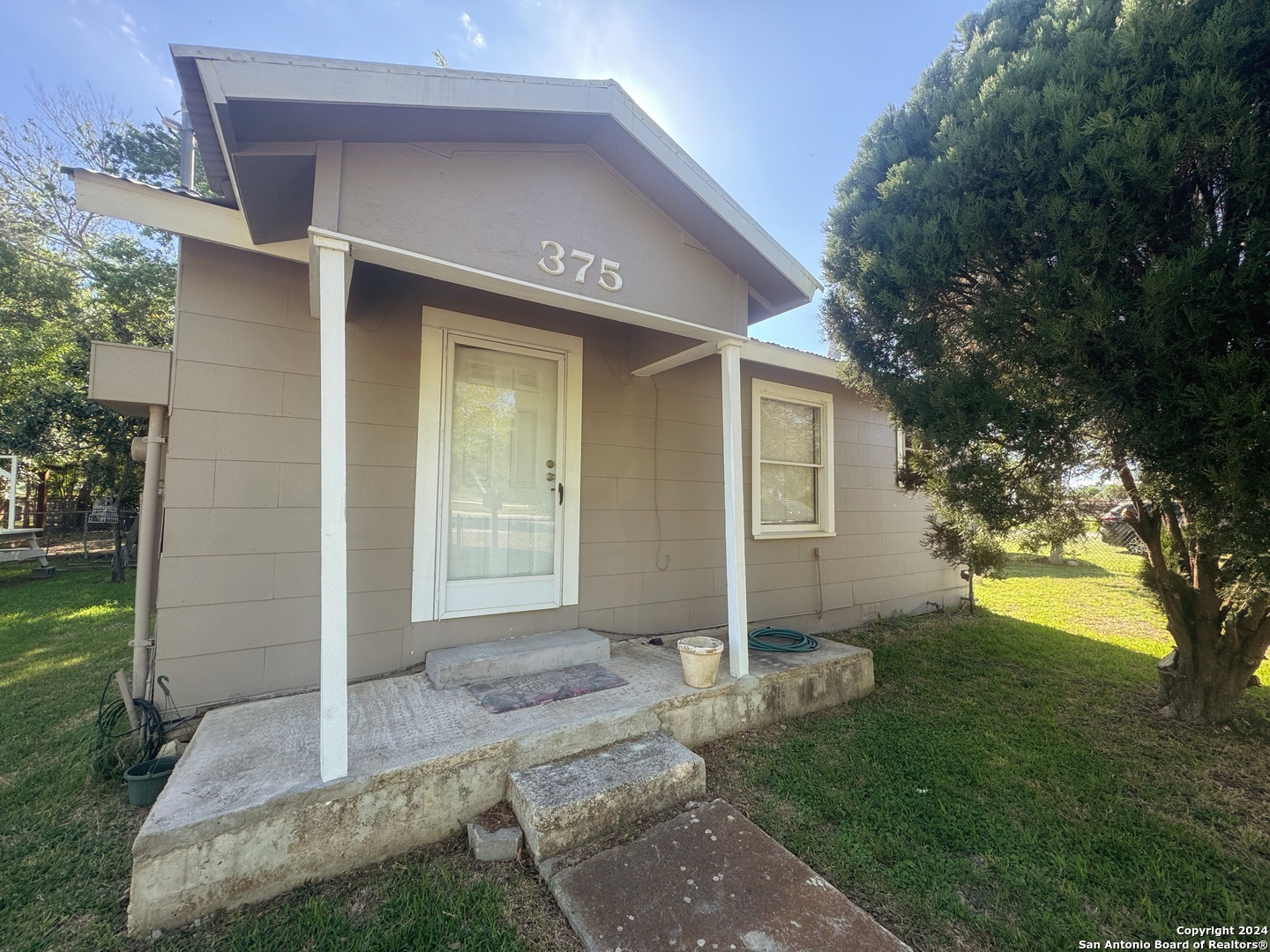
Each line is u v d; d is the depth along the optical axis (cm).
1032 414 268
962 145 284
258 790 192
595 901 178
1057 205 251
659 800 230
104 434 897
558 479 385
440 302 342
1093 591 820
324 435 203
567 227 262
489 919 175
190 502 270
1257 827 230
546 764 236
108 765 253
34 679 399
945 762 283
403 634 321
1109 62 250
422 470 329
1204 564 332
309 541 298
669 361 391
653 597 434
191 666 269
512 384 371
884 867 203
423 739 231
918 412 323
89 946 164
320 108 192
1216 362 207
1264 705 365
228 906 177
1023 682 409
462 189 233
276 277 294
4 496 1348
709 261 320
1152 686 404
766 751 294
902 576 650
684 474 457
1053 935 172
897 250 314
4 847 207
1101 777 269
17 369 1014
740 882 188
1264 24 211
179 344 271
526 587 366
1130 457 256
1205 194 237
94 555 1157
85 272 1082
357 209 209
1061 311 252
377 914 177
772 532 514
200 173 740
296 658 293
